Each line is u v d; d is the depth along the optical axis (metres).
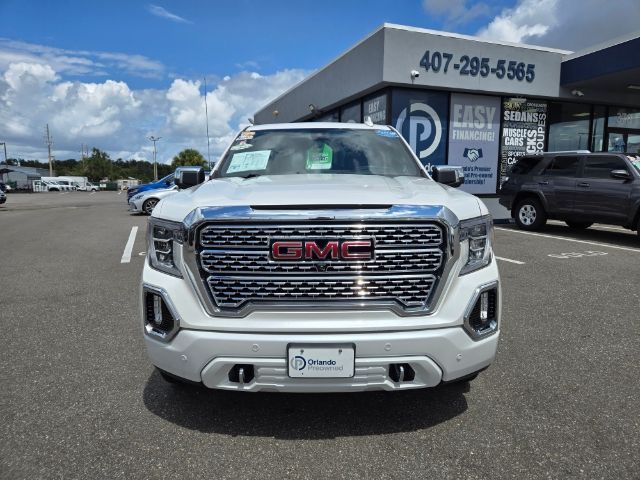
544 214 10.82
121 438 2.68
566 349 3.96
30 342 4.16
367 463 2.45
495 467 2.41
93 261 8.02
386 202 2.46
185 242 2.48
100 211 21.30
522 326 4.53
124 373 3.53
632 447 2.58
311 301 2.43
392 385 2.48
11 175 83.19
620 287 5.95
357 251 2.42
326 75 14.56
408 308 2.45
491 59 12.30
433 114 12.41
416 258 2.46
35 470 2.38
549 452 2.54
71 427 2.79
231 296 2.45
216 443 2.63
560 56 13.23
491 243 2.77
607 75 12.12
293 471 2.39
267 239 2.41
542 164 10.88
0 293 5.85
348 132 4.15
